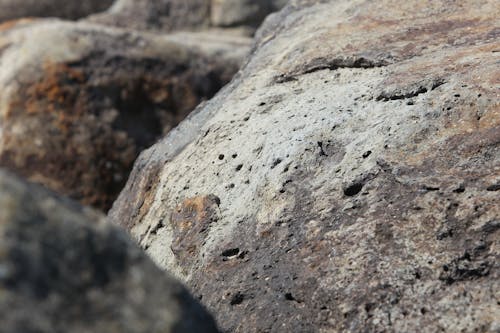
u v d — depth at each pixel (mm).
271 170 2727
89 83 6301
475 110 2521
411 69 2852
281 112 2982
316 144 2703
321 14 3682
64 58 6316
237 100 3248
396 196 2412
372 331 2184
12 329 1358
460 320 2115
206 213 2828
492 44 2844
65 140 6191
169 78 6535
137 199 3273
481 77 2621
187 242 2801
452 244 2246
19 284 1404
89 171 6191
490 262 2188
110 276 1497
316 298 2314
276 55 3436
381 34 3182
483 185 2316
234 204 2791
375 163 2525
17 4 9648
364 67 3047
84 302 1448
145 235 3104
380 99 2754
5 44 6551
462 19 3119
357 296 2254
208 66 6723
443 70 2742
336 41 3258
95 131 6238
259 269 2498
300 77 3176
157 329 1480
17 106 6223
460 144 2445
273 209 2623
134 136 6328
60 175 6168
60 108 6223
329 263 2367
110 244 1529
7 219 1463
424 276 2221
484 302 2131
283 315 2350
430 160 2447
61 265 1462
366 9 3445
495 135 2412
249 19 8508
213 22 8570
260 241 2582
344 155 2631
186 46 6758
